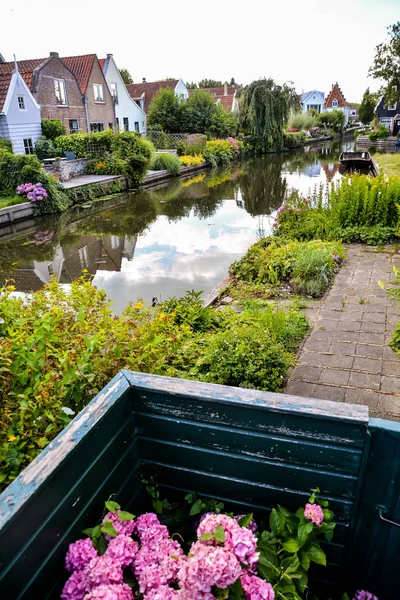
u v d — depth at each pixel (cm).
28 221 1354
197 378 344
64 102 2398
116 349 275
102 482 146
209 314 469
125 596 119
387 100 2873
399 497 139
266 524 161
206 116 3238
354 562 157
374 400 334
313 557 142
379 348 411
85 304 360
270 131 3297
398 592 157
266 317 443
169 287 724
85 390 251
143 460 171
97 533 135
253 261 648
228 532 124
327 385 356
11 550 107
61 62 2345
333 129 5622
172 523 169
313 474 147
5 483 197
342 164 2516
